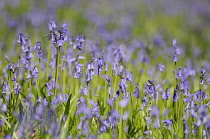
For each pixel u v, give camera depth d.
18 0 19.70
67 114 5.65
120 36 14.59
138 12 26.28
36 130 5.56
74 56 7.51
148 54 11.45
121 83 5.39
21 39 6.11
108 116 5.12
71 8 23.30
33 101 6.16
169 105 7.07
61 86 6.70
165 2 29.66
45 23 15.84
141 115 6.25
